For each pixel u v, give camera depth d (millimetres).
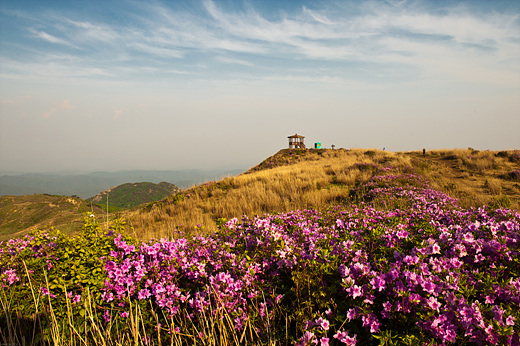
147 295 3465
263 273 3459
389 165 17875
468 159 21156
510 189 13430
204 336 2912
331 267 3115
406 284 2570
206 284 3340
